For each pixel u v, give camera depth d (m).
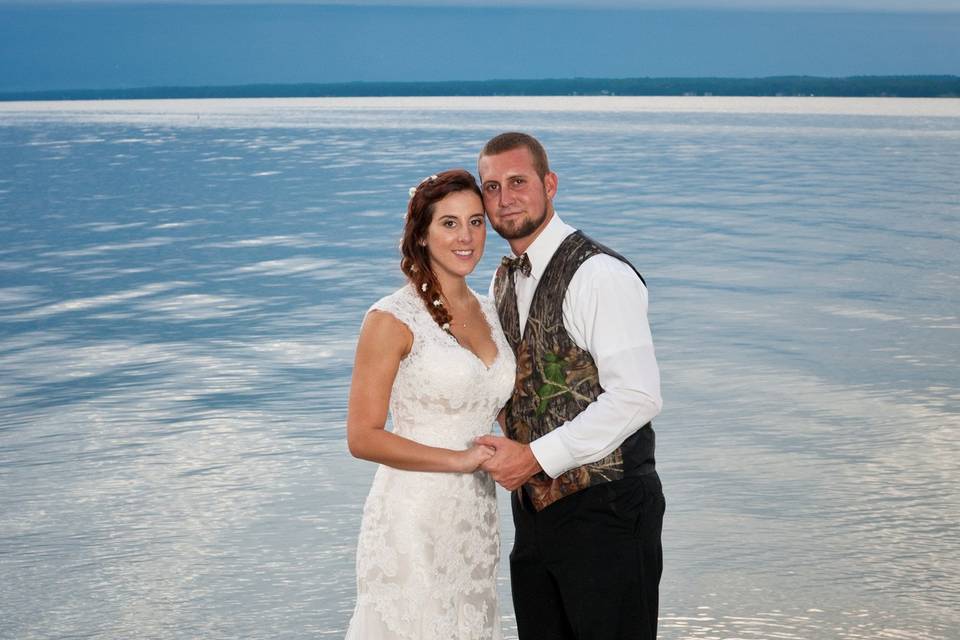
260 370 7.66
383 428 3.05
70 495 5.20
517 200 3.05
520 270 3.16
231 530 4.73
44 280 11.90
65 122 60.50
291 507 5.00
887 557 4.36
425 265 3.08
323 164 27.73
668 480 5.25
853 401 6.58
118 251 14.08
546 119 55.81
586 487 3.04
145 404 6.83
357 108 86.19
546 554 3.13
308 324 9.28
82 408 6.77
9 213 18.62
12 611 4.01
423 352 3.04
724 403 6.55
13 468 5.62
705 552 4.42
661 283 10.86
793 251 13.02
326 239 14.82
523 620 3.26
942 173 23.94
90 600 4.09
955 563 4.30
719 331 8.60
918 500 4.97
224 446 5.92
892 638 3.72
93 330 9.23
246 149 34.28
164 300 10.59
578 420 3.00
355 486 5.26
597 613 3.06
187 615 3.96
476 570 3.21
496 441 3.03
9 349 8.52
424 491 3.09
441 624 3.09
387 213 17.64
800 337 8.38
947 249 13.14
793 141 35.94
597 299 2.98
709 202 18.36
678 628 3.79
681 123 50.72
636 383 2.96
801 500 4.97
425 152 30.97
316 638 3.79
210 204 19.50
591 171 24.58
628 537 3.05
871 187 20.89
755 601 3.98
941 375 7.20
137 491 5.24
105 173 26.34
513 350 3.20
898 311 9.39
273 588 4.18
